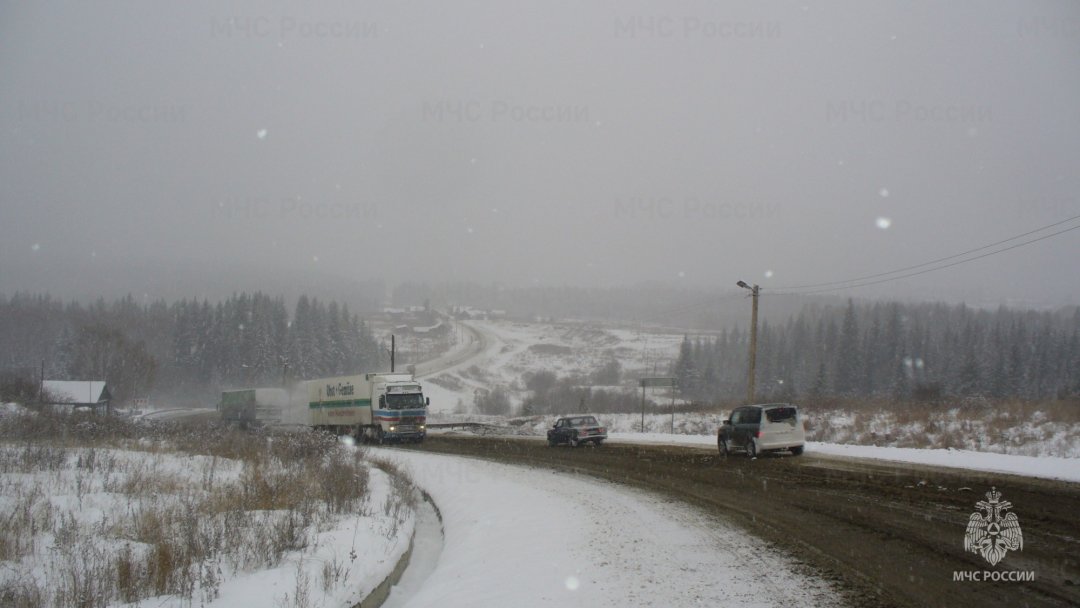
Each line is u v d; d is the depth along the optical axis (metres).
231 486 16.47
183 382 105.31
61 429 28.56
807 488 16.08
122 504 14.00
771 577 8.70
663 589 8.43
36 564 9.71
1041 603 7.29
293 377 103.56
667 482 18.83
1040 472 16.91
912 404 38.44
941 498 13.62
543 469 23.95
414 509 17.67
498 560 10.65
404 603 10.17
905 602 7.48
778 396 54.12
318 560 10.38
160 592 8.80
